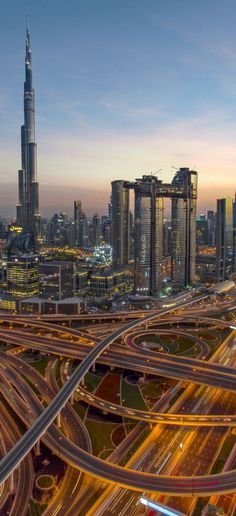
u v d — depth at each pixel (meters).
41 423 175.12
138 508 140.38
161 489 145.25
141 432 189.88
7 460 148.12
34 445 166.50
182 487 146.50
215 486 146.88
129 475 153.50
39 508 142.25
